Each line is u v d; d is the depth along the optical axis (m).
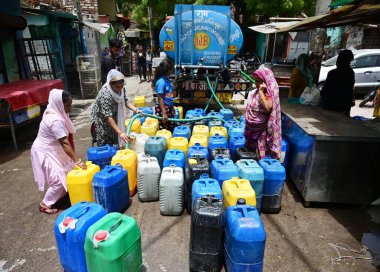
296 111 4.54
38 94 6.04
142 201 3.63
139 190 3.57
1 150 5.66
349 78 4.59
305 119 4.04
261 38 19.92
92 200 3.25
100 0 19.84
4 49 7.64
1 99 5.05
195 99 6.79
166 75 4.97
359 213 3.52
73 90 12.33
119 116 4.07
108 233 2.06
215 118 5.18
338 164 3.39
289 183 4.29
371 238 3.06
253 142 3.96
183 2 17.05
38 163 3.34
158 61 10.83
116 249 2.02
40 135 3.33
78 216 2.29
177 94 6.78
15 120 5.44
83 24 11.79
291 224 3.29
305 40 15.73
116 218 2.26
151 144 3.81
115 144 4.19
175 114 5.51
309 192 3.54
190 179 3.21
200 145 3.88
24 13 8.92
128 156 3.61
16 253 2.83
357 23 5.66
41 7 10.88
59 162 3.41
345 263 2.71
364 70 10.64
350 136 3.26
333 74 4.64
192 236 2.39
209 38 6.57
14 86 6.33
